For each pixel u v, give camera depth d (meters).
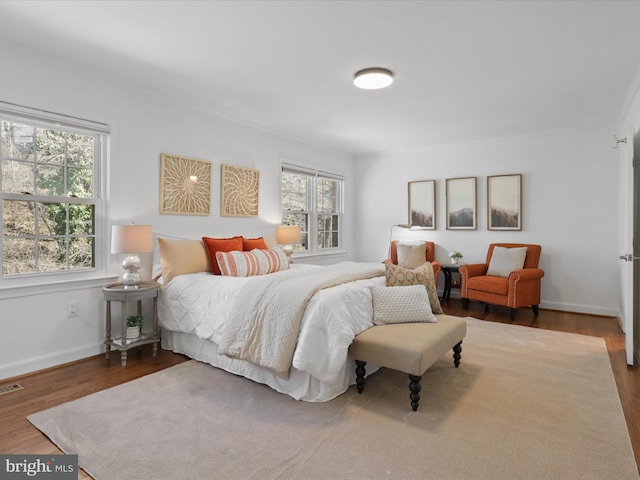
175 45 2.64
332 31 2.44
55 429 1.98
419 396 2.23
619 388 2.54
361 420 2.10
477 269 4.95
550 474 1.64
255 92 3.54
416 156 6.02
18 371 2.69
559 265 4.96
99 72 3.09
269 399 2.35
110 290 3.00
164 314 3.27
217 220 4.18
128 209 3.35
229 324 2.62
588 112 4.10
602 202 4.68
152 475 1.63
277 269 3.74
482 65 2.93
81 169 3.12
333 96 3.65
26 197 2.79
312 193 5.74
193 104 3.85
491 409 2.23
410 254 5.52
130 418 2.10
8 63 2.61
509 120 4.43
